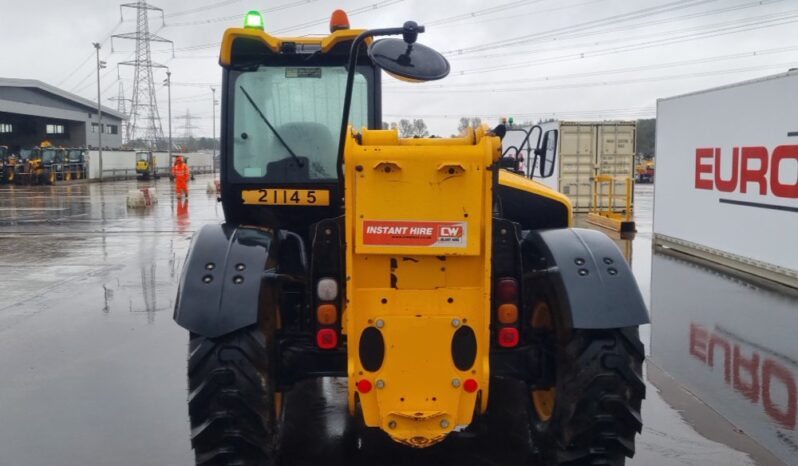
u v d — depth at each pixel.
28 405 5.40
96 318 8.20
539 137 5.85
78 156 47.53
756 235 10.44
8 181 41.19
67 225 18.59
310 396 5.51
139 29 67.81
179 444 4.67
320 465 4.34
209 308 3.46
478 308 3.37
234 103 4.56
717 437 4.75
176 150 79.00
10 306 8.84
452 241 3.29
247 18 4.51
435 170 3.25
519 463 4.35
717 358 6.45
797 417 5.09
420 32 3.28
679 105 12.84
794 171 9.47
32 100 58.81
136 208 24.27
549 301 3.82
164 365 6.39
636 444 4.63
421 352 3.38
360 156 3.24
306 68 4.58
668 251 13.13
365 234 3.29
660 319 7.84
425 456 4.46
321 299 3.53
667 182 13.39
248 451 3.56
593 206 19.27
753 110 10.43
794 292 9.23
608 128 19.61
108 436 4.80
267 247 3.80
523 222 4.70
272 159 4.60
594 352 3.55
